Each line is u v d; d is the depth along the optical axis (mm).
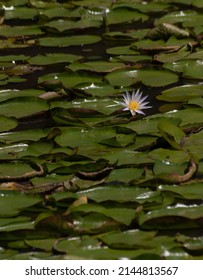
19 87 8688
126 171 6648
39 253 5691
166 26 9680
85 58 9477
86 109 7730
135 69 8773
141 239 5766
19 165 6824
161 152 6961
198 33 9984
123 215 6039
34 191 6410
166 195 6207
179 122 7465
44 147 7098
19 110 8000
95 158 6875
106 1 11570
